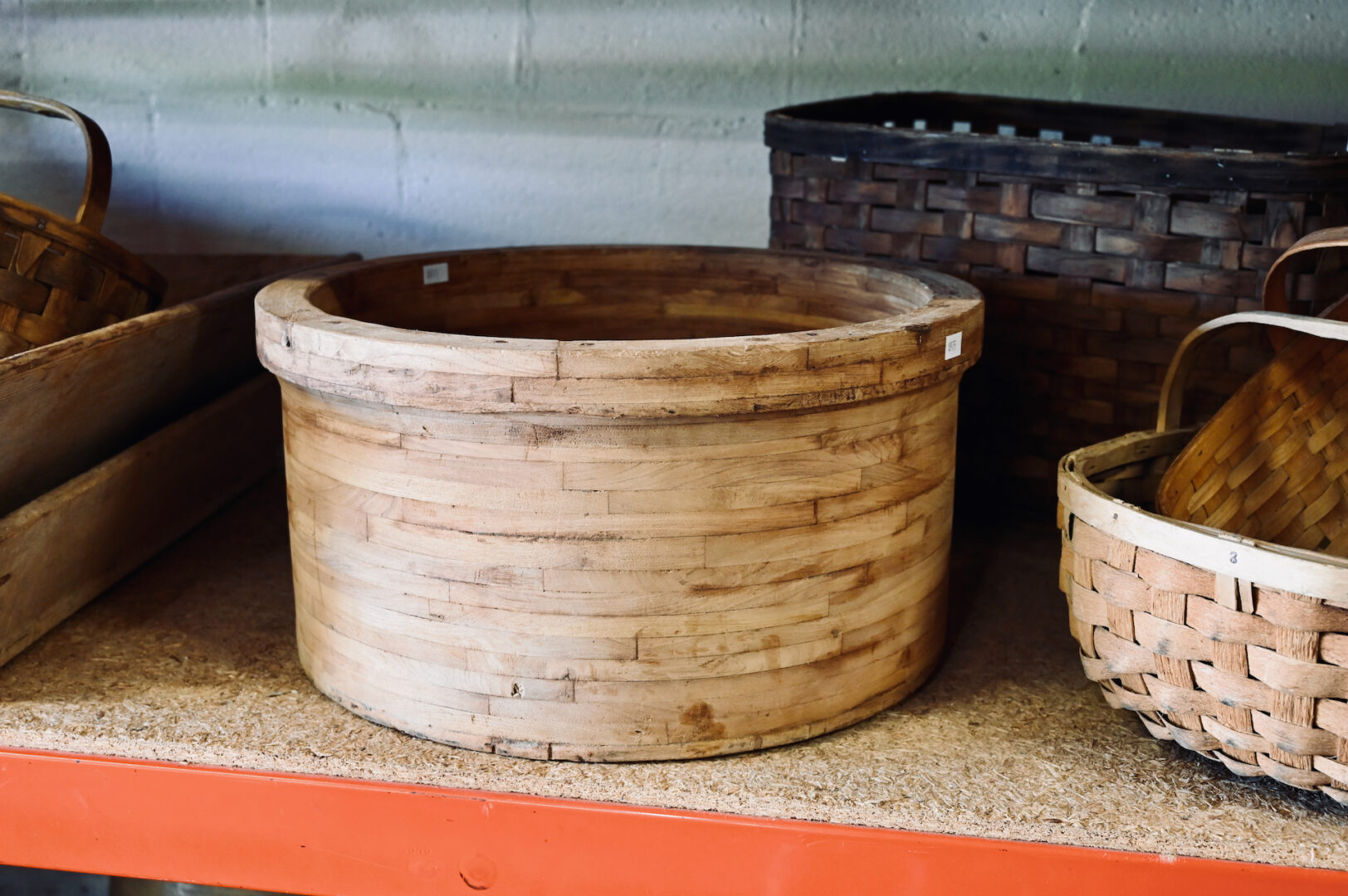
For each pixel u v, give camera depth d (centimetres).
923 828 101
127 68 200
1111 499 103
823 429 103
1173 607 99
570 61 194
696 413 96
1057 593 144
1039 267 142
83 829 112
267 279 167
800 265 145
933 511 117
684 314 152
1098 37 180
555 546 101
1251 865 97
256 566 150
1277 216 129
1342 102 174
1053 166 137
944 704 119
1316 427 128
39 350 120
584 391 95
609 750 107
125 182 206
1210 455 121
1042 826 99
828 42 188
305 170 204
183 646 129
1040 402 147
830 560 107
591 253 151
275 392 178
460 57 196
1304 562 90
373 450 104
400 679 110
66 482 134
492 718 107
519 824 105
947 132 143
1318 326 103
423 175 202
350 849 108
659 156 197
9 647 124
